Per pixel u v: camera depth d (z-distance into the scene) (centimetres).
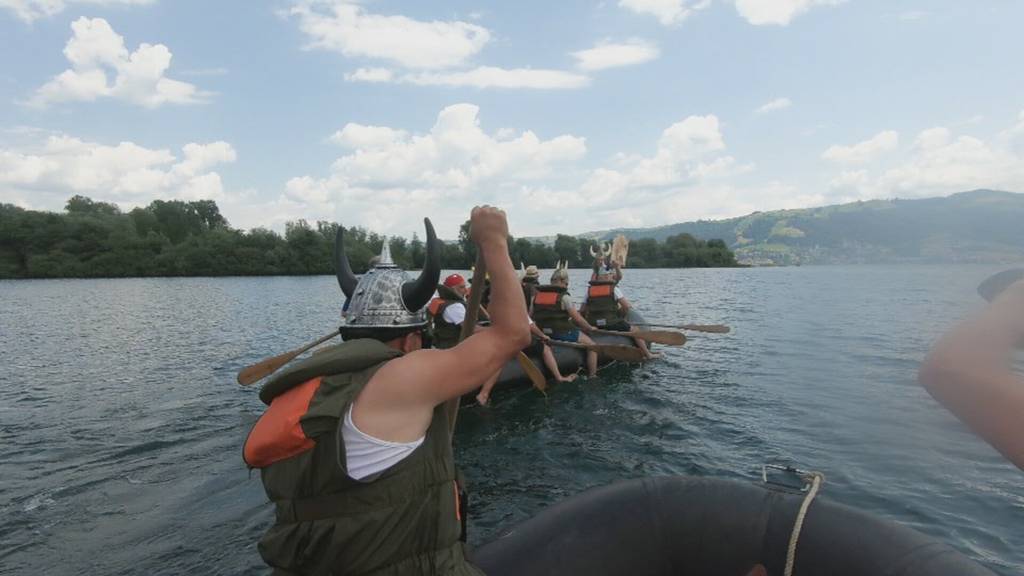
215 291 3625
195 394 790
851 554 232
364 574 140
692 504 273
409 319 175
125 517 429
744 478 468
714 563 262
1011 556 352
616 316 1012
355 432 137
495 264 155
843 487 434
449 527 150
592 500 273
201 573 357
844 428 540
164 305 2431
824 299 1295
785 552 248
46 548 387
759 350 994
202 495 464
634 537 264
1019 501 409
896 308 1326
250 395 782
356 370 146
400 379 141
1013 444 70
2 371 961
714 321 1441
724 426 589
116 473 511
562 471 496
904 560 221
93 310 2184
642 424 611
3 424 659
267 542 146
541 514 267
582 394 748
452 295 724
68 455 558
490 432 599
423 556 144
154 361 1044
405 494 141
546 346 822
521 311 152
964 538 371
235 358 1070
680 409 658
